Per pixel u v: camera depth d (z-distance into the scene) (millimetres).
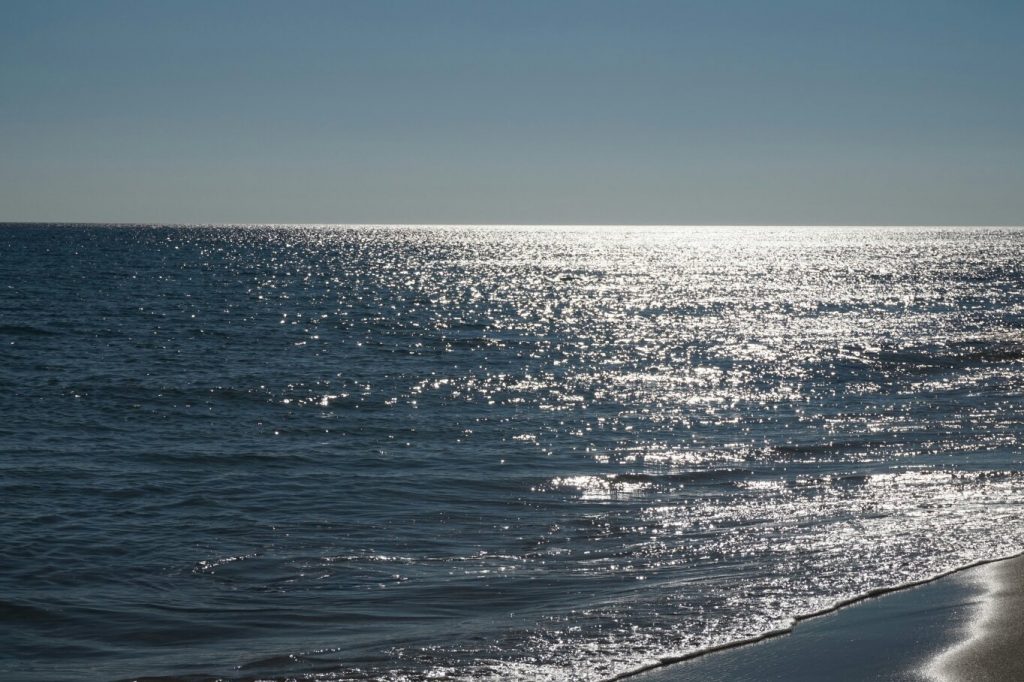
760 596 11078
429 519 15000
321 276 95250
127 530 14164
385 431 23094
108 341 39906
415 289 79875
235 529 14312
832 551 13016
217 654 9625
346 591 11594
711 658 9156
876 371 34562
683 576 12062
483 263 132375
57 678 9016
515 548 13461
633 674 8820
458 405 27078
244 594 11484
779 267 125250
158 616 10727
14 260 105125
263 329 46562
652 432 23141
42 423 23125
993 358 37844
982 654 8859
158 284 76000
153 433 22312
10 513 14930
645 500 16359
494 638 9859
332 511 15453
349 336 44844
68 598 11242
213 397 27328
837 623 10070
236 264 112188
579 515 15320
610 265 130250
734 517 15141
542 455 20344
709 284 89938
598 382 31828
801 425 24016
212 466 18859
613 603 10961
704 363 36938
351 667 9156
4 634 10172
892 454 20297
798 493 16781
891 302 68688
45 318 47688
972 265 129250
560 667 9031
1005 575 11594
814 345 42781
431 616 10719
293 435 22438
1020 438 21984
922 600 10711
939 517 14867
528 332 48156
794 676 8586
